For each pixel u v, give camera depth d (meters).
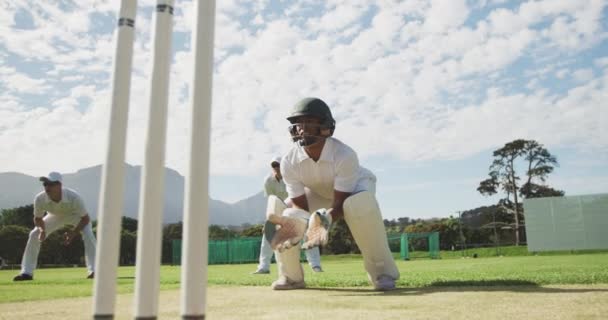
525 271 6.13
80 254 31.80
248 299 3.50
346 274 7.46
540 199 27.38
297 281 4.70
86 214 8.77
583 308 2.51
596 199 26.31
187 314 1.44
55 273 11.80
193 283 1.45
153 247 1.46
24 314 2.90
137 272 1.45
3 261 31.58
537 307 2.59
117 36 1.62
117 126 1.54
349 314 2.51
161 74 1.58
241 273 9.63
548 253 26.95
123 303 3.55
